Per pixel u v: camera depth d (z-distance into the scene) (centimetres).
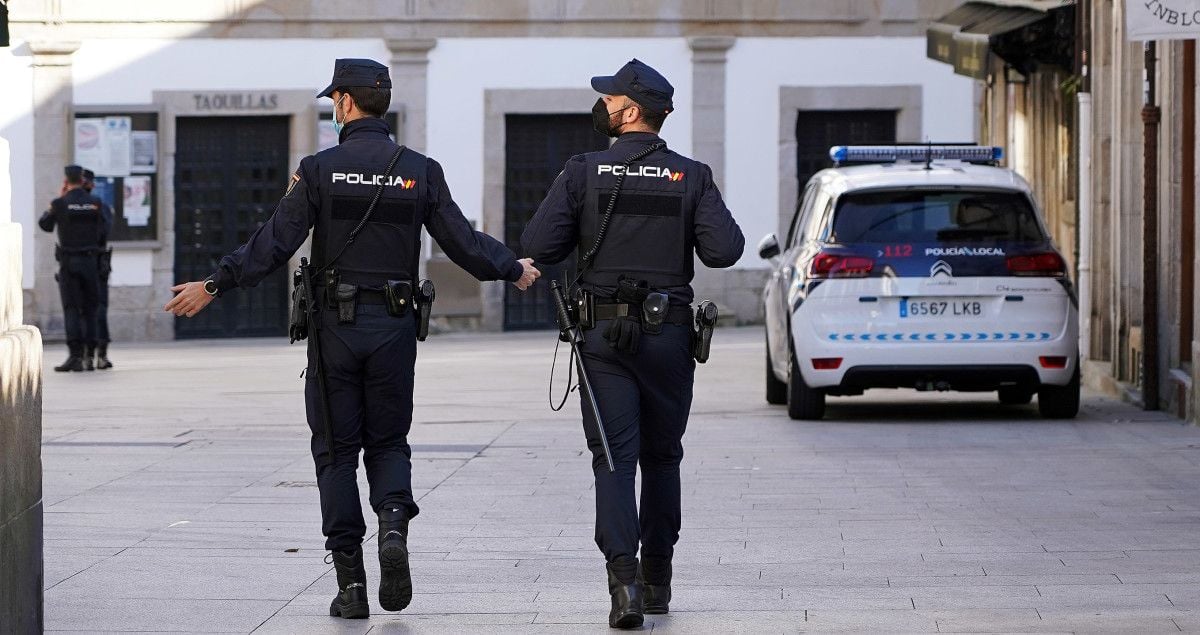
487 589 1780
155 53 6462
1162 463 2684
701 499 2384
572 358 1606
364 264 1608
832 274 3234
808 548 1995
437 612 1667
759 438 3102
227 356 5641
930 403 3788
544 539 2083
